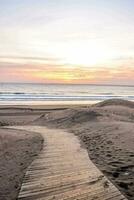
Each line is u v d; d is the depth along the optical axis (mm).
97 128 16188
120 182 6883
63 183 6805
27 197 5996
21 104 45938
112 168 8047
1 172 7758
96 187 6527
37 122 24953
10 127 19859
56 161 8844
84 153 10039
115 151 10156
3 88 128500
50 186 6613
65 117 23953
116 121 19000
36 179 7105
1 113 32938
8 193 6215
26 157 9422
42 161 8836
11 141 12523
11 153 10133
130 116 24359
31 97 62375
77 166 8266
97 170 7840
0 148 10961
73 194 6133
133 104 33031
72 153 10039
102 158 9281
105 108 27828
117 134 13492
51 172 7664
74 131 16484
